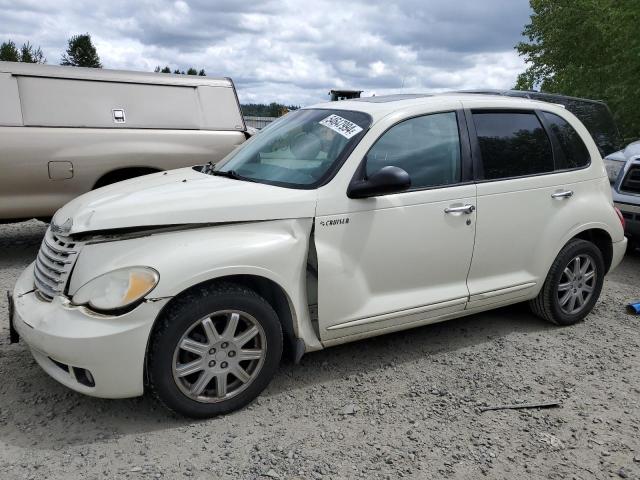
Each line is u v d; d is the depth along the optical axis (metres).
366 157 3.82
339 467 2.98
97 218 3.20
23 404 3.43
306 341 3.68
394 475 2.94
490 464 3.07
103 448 3.05
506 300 4.58
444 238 4.10
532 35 22.89
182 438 3.17
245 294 3.33
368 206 3.76
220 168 4.42
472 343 4.62
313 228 3.62
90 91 6.81
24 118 6.34
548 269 4.76
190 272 3.14
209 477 2.86
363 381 3.92
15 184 6.25
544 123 4.79
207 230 3.36
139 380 3.12
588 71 19.72
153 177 4.27
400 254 3.93
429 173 4.07
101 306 3.04
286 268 3.48
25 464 2.88
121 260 3.13
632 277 6.81
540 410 3.64
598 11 18.80
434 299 4.13
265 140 4.49
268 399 3.63
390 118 3.98
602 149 9.71
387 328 3.98
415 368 4.14
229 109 7.72
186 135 7.26
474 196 4.21
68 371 3.17
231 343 3.34
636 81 16.45
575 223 4.82
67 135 6.48
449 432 3.35
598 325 5.14
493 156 4.39
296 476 2.89
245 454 3.05
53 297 3.22
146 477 2.83
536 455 3.17
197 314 3.19
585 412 3.64
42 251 3.52
